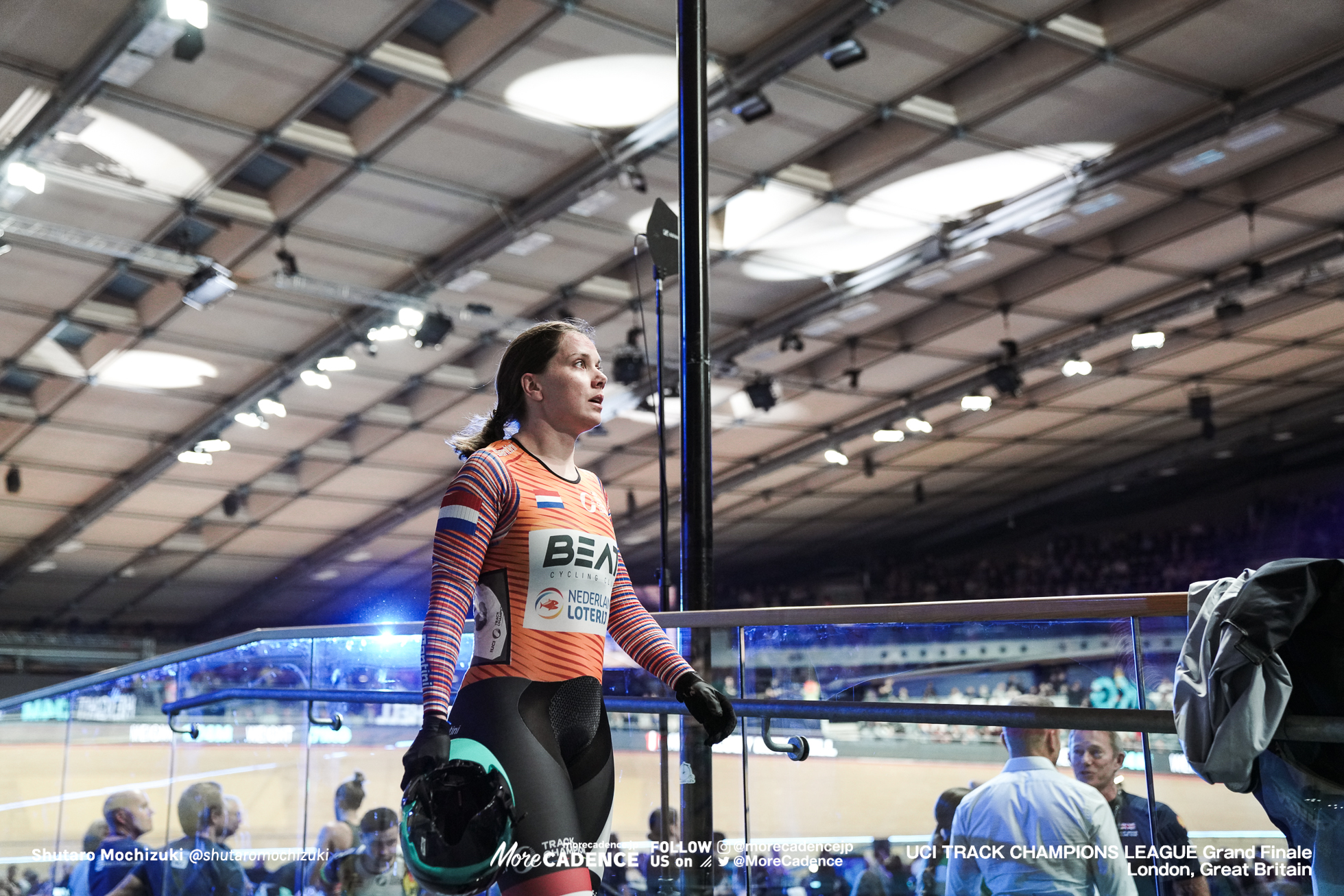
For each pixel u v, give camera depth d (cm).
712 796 228
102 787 360
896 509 2331
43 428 1416
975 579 2472
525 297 1216
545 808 159
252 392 1363
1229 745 158
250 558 2009
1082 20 833
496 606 169
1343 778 162
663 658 182
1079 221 1143
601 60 821
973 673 197
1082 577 2358
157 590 2120
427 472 1706
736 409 1631
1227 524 2284
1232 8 803
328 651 304
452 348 1330
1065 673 188
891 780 210
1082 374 1435
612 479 1839
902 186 1019
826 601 2595
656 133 887
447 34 824
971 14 802
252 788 313
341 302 1193
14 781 394
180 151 898
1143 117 941
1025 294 1305
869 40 828
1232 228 1173
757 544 2497
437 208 1020
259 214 1009
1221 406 1872
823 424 1728
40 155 873
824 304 1245
